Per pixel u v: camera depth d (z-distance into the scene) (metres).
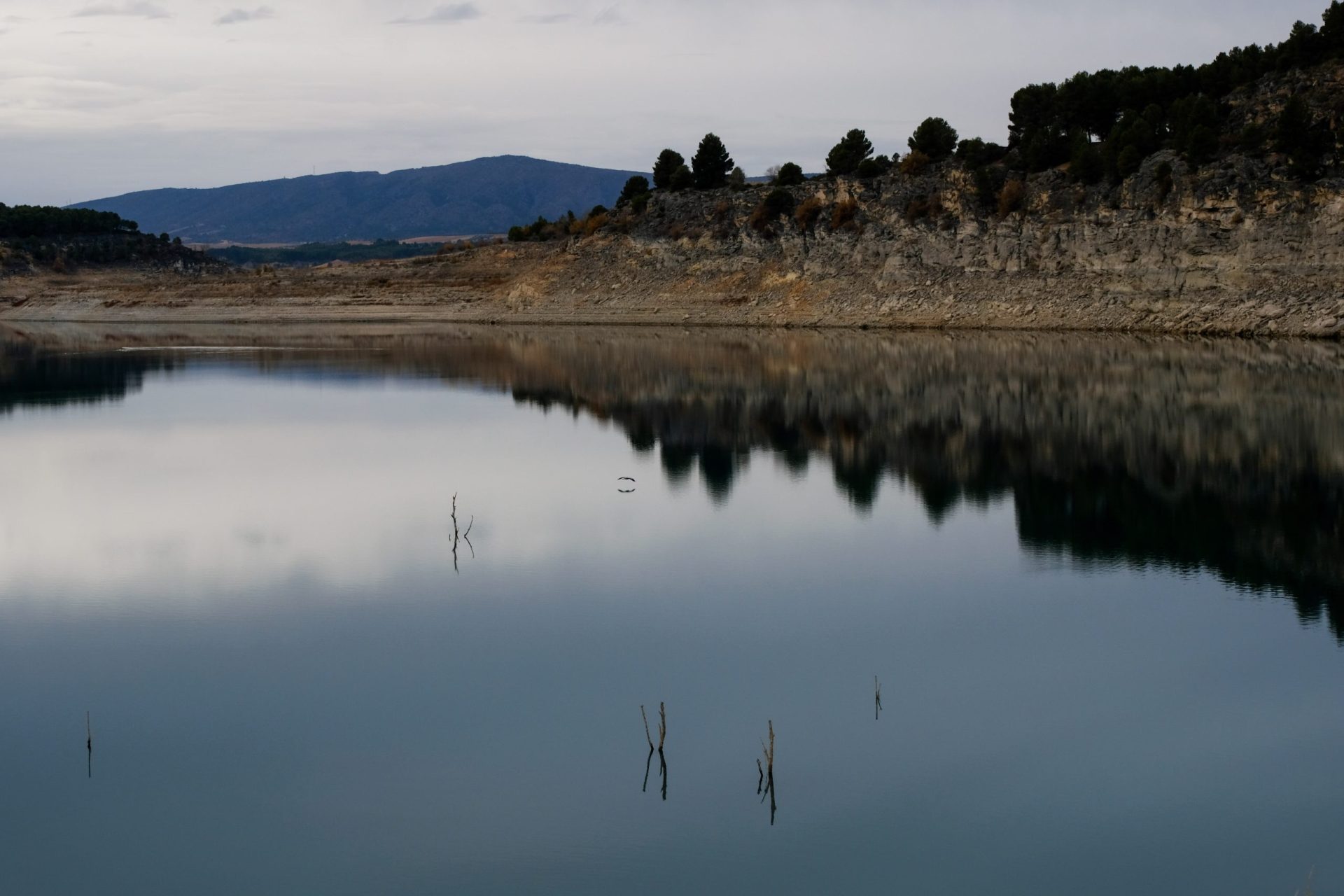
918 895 16.19
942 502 37.59
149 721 21.47
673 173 134.12
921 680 23.06
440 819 18.05
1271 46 98.94
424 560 31.48
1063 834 17.61
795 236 115.12
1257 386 60.25
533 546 32.78
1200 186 88.62
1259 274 85.44
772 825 17.83
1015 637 25.38
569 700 22.20
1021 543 32.66
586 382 71.06
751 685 22.88
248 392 67.75
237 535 34.25
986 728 20.98
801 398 62.22
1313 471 40.84
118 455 47.22
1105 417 52.91
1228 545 32.09
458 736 20.73
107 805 18.59
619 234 129.88
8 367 83.00
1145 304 90.19
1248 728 20.92
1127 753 20.03
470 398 64.31
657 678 23.27
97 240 184.50
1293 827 17.72
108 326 135.00
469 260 147.75
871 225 109.88
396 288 142.00
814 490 39.72
